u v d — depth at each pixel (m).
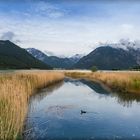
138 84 34.28
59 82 54.50
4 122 12.50
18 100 15.88
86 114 19.84
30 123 16.42
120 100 27.59
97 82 56.16
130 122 17.42
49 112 20.22
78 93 34.06
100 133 14.58
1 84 18.44
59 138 13.44
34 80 35.88
